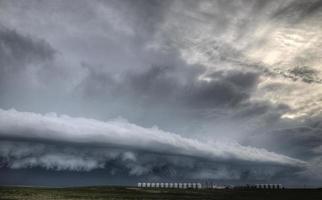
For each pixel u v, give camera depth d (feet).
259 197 422.82
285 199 400.06
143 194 416.87
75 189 452.76
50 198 323.98
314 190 524.11
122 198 352.28
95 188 484.74
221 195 445.37
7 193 346.33
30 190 392.06
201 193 466.29
